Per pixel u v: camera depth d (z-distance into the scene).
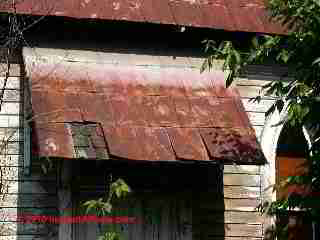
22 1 8.93
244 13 9.84
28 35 9.18
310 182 7.73
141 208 9.33
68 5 9.17
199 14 9.62
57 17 9.02
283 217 9.80
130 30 9.46
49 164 8.63
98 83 8.83
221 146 8.41
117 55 9.38
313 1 7.72
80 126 8.20
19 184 8.93
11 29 8.51
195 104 8.88
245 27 9.63
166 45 9.62
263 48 8.09
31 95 8.38
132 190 9.23
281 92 7.99
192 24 9.43
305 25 7.81
